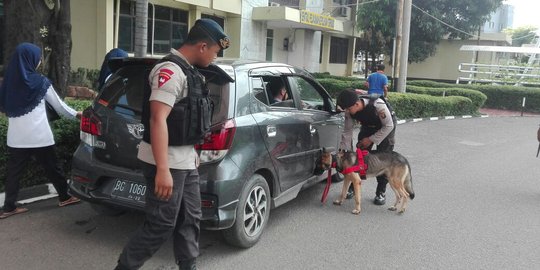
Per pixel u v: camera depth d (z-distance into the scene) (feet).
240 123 13.07
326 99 19.20
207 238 14.69
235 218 12.96
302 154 16.57
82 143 13.94
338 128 19.85
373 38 89.20
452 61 111.45
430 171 26.30
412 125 46.21
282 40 81.92
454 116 56.80
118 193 12.96
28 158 15.17
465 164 28.66
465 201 20.48
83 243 13.80
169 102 9.08
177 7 56.34
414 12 90.63
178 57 9.58
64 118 18.29
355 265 13.50
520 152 34.04
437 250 14.88
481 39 108.88
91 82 41.70
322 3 86.02
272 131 14.46
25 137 14.71
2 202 16.19
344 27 92.27
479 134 42.88
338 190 21.13
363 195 20.71
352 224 16.87
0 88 14.82
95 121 13.52
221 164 12.42
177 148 9.62
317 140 17.79
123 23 49.03
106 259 12.91
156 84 9.13
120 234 14.53
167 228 9.79
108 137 13.24
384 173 18.22
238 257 13.50
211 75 13.01
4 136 16.19
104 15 45.37
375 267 13.44
